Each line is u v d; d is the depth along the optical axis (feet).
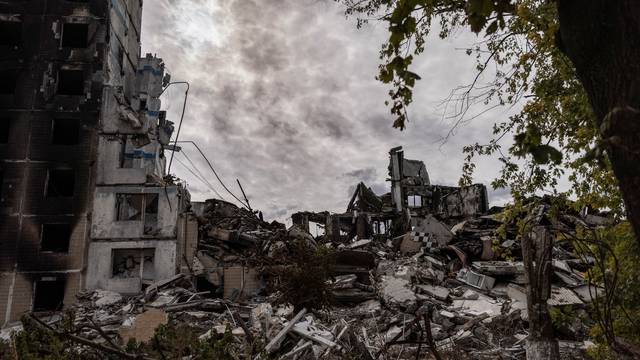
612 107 6.07
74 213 92.43
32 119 97.60
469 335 55.72
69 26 105.91
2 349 12.53
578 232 21.86
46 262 89.04
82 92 109.29
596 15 6.19
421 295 70.74
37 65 100.78
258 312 62.69
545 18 18.11
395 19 7.92
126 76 118.32
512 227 78.02
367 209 125.70
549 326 23.72
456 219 122.31
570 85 20.88
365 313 65.51
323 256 66.44
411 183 129.59
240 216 111.96
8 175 93.97
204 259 91.04
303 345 48.60
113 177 94.84
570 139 21.71
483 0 7.09
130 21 124.26
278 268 67.41
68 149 96.48
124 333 57.62
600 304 19.72
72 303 86.12
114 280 87.66
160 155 112.88
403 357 48.03
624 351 15.40
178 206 94.07
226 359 13.39
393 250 96.32
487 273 74.54
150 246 90.22
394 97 9.33
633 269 19.31
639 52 5.74
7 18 102.68
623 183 5.90
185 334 13.07
